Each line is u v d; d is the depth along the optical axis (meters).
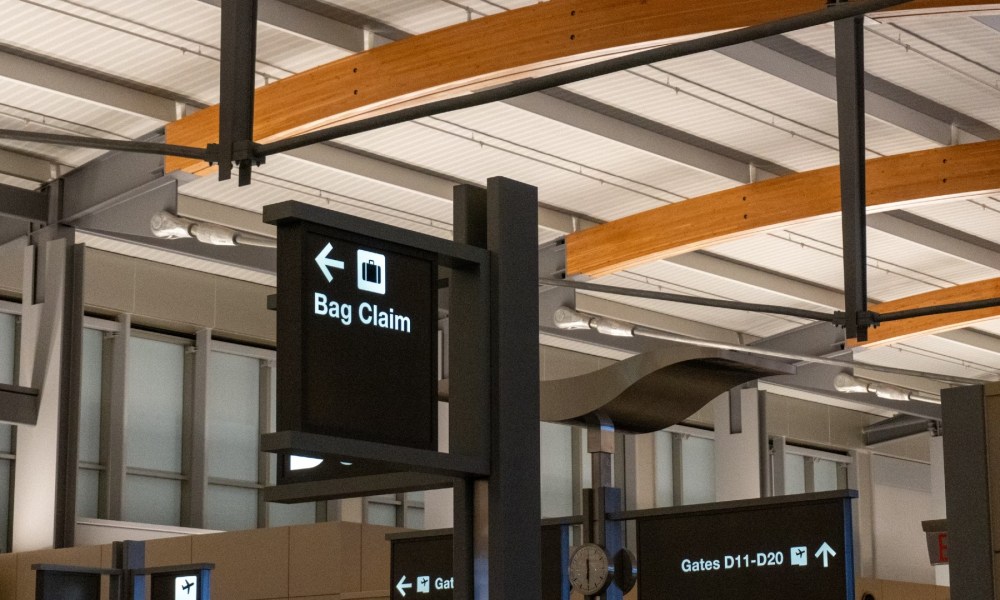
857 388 32.94
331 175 25.03
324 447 5.54
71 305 24.95
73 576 13.24
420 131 23.58
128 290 28.16
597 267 27.19
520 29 18.09
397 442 5.86
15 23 20.02
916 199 23.38
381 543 23.58
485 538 6.27
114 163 24.06
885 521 41.34
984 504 11.17
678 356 11.83
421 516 32.81
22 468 24.94
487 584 6.25
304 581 23.14
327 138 8.84
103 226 24.44
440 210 27.00
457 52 18.52
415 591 13.43
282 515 30.39
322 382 5.62
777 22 7.58
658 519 11.27
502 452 6.31
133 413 28.45
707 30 17.17
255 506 30.06
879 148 24.52
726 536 10.84
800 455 40.22
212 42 20.61
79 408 24.84
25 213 24.80
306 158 23.80
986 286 31.30
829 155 25.17
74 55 21.00
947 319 31.67
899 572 41.25
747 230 25.06
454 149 24.42
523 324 6.56
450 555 13.23
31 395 24.78
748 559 10.66
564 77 7.96
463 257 6.33
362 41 20.44
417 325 6.05
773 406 38.91
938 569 28.80
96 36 20.42
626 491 36.12
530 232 6.71
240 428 30.14
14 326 27.62
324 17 20.06
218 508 29.34
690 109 23.33
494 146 24.28
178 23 20.05
